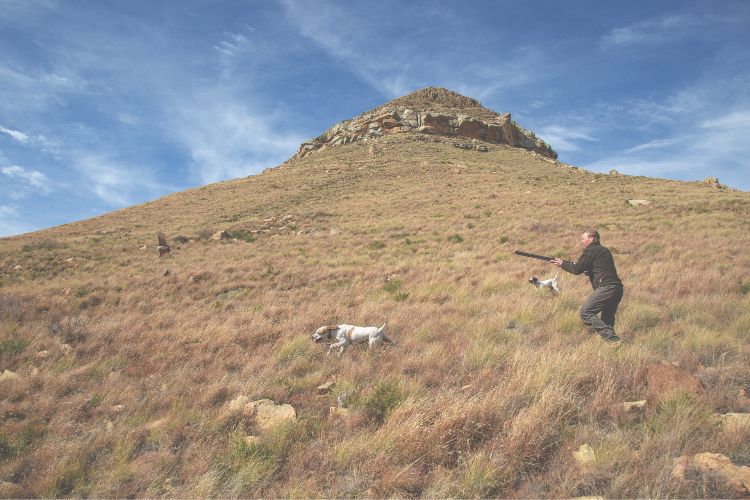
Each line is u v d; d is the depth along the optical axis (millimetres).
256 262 17891
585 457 3418
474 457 3484
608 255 6535
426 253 17484
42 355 8367
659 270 10750
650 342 5898
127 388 6277
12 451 4594
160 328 10000
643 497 2902
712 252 12805
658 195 29297
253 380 6078
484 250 16406
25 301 13805
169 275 16500
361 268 15008
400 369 5945
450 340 6930
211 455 4156
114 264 20641
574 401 4246
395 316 8719
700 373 4641
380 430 4078
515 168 49688
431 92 92062
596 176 43000
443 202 32031
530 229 20234
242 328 8906
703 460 3113
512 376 4961
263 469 3791
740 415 3643
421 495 3316
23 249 24094
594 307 6422
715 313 7000
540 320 7672
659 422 3697
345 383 5504
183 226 31422
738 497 2748
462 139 66938
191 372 6820
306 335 7844
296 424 4469
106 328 9828
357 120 75562
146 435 4820
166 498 3641
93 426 5203
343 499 3359
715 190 31984
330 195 38812
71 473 4090
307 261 17375
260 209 35188
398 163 50875
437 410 4238
